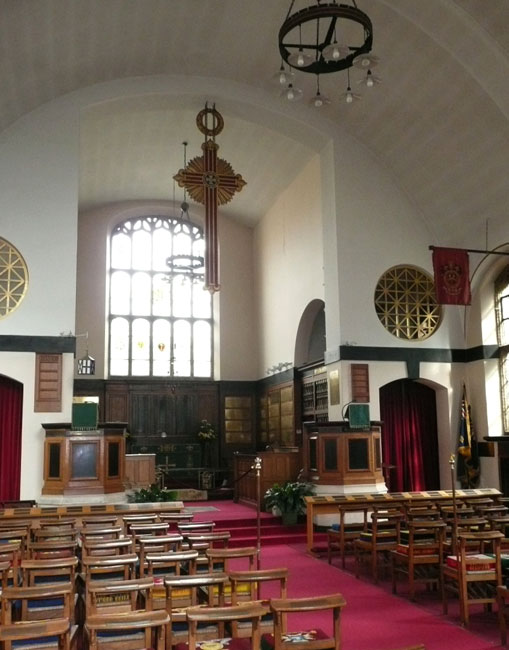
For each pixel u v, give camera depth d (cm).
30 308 1609
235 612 500
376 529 1056
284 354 2245
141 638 555
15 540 953
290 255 2211
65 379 1602
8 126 1662
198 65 1761
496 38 1381
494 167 1625
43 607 683
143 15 1520
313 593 990
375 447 1614
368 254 1823
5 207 1633
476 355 1817
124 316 2512
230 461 2475
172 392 2470
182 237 2612
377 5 1432
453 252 1591
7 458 1669
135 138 2052
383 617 854
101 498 1432
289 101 1834
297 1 1464
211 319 2603
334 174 1833
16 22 1347
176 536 842
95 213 2495
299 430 2117
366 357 1772
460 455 1827
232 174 1791
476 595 881
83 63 1627
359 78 1650
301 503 1573
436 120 1652
